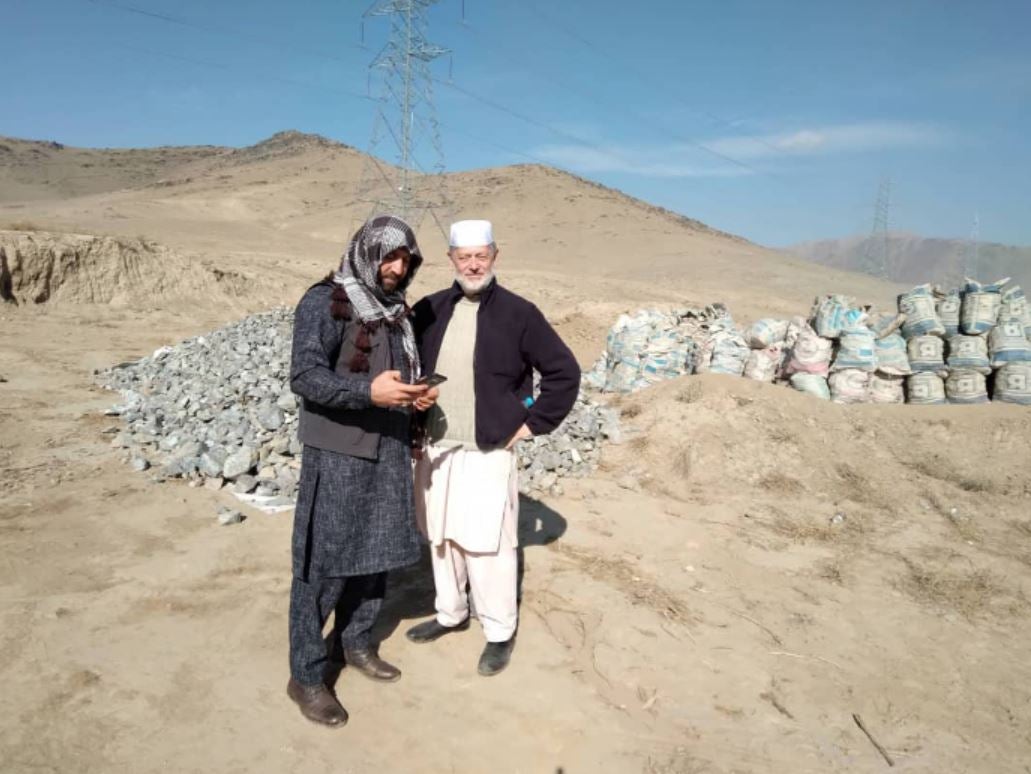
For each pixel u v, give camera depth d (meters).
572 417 7.35
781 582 4.63
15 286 16.41
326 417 2.83
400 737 2.95
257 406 7.13
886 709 3.37
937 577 4.78
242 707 3.06
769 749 3.03
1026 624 4.23
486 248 3.20
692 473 6.44
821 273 58.22
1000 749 3.12
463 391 3.28
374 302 2.84
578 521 5.42
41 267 16.91
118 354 12.22
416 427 3.34
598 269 57.00
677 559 4.87
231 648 3.49
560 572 4.55
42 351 11.80
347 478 2.84
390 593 4.21
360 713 3.09
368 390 2.68
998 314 7.37
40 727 2.84
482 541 3.29
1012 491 6.20
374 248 2.79
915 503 6.10
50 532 4.65
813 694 3.44
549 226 77.50
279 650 3.50
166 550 4.49
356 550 2.90
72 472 5.78
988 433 6.78
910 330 7.50
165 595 3.94
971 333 7.33
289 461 5.98
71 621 3.62
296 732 2.93
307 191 94.94
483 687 3.32
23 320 15.17
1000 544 5.40
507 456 3.37
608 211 83.44
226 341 10.57
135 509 5.10
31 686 3.09
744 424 6.86
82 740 2.79
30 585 3.95
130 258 19.27
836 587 4.60
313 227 71.50
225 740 2.85
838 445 6.75
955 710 3.39
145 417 7.30
